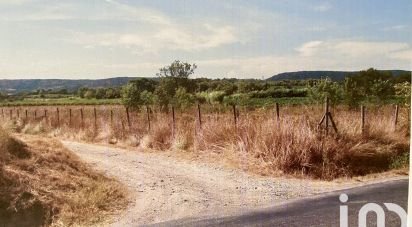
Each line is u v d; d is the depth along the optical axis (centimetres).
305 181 912
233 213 655
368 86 2673
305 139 1047
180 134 1374
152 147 1390
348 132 1138
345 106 2311
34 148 893
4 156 794
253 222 602
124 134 1603
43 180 769
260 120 1212
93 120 1962
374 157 1070
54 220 660
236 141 1164
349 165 1019
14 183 723
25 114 2548
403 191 740
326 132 1107
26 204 683
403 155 1099
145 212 690
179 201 749
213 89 4556
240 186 857
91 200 732
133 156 1246
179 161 1148
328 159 1008
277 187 840
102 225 636
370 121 1296
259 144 1090
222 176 957
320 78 2338
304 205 681
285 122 1116
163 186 869
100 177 899
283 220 602
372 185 809
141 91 2759
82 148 1429
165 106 2417
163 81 2972
